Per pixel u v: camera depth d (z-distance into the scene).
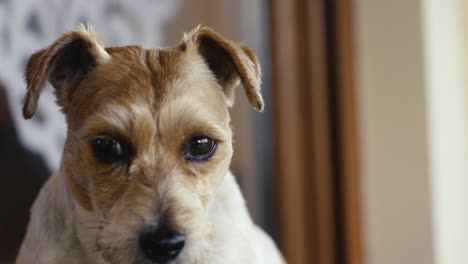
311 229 3.04
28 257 1.55
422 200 3.26
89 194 1.48
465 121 3.61
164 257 1.37
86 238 1.52
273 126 2.97
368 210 3.39
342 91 3.08
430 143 3.23
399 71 3.30
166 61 1.54
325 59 3.06
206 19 3.09
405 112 3.29
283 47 2.94
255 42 3.05
